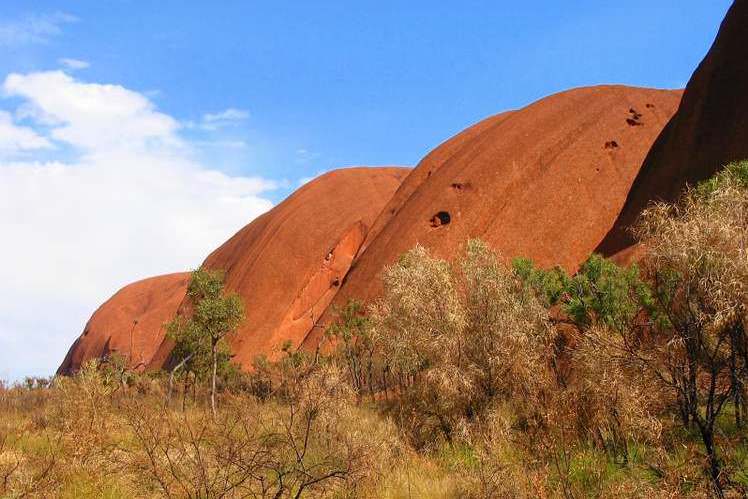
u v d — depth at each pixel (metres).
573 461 7.30
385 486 7.54
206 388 23.91
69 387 11.30
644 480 6.52
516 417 9.52
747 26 43.28
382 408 13.43
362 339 23.88
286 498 6.36
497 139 62.88
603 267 15.66
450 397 10.88
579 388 8.08
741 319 6.00
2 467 7.74
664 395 6.84
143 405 7.94
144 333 87.94
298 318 68.50
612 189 55.50
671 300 6.56
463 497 7.05
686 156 43.69
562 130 60.84
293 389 8.70
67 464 8.10
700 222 6.28
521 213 56.12
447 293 12.14
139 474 6.79
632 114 61.16
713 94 43.78
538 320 11.87
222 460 6.15
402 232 60.00
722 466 6.30
